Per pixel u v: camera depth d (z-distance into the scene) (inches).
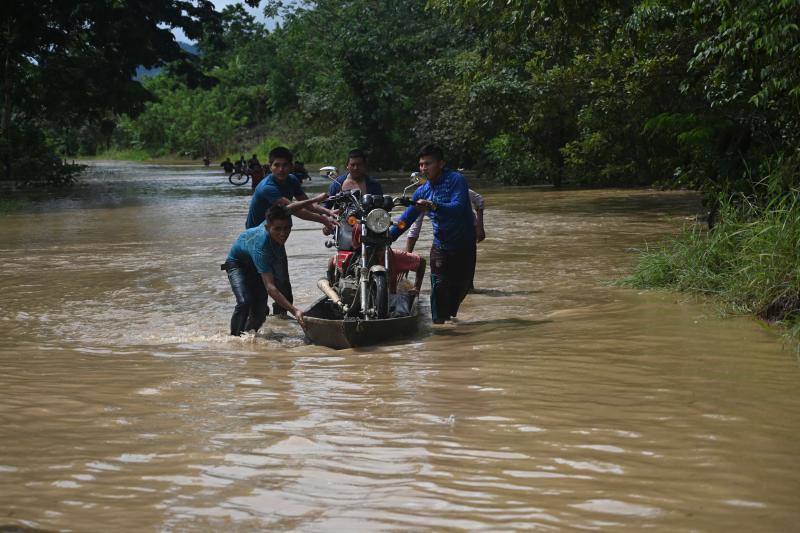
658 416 175.0
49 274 434.6
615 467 144.8
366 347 257.9
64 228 730.2
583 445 156.9
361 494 134.0
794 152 449.1
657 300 320.2
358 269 279.1
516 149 1293.1
